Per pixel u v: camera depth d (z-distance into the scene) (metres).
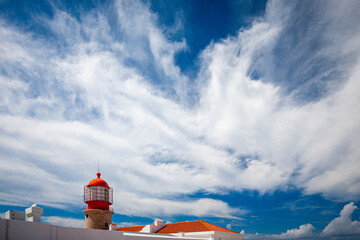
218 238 34.25
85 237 16.11
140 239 20.22
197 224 38.41
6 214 16.95
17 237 12.28
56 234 14.38
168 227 40.75
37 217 17.33
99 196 31.66
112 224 31.88
